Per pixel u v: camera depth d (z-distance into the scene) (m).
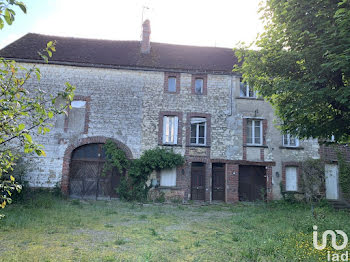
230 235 8.13
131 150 15.59
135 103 16.06
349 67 6.39
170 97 16.36
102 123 15.65
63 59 15.88
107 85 16.03
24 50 16.11
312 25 7.54
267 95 8.70
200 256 6.10
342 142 8.88
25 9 3.03
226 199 15.73
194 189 16.00
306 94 7.20
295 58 7.75
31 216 9.68
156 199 15.31
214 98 16.66
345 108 7.33
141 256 5.91
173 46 19.23
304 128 8.55
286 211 13.38
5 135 3.63
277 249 6.38
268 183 16.14
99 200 14.89
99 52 17.38
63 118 15.46
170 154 15.39
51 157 14.98
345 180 16.44
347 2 6.56
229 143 16.31
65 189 14.76
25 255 5.84
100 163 15.62
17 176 13.34
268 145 16.52
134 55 17.55
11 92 3.65
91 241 7.10
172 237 7.71
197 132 16.41
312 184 16.03
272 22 8.88
